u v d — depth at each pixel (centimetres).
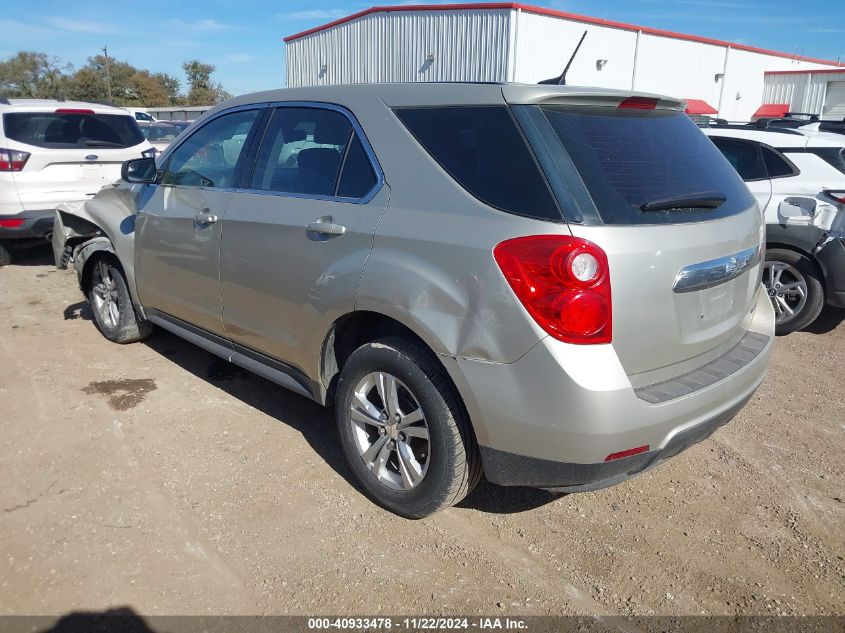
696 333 279
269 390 445
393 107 308
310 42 3181
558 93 272
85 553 283
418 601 264
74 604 256
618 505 330
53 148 739
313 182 332
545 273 241
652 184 273
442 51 2588
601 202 253
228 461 356
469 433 280
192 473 344
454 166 279
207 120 419
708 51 3291
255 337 366
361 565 282
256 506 319
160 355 502
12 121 721
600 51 2770
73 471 342
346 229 303
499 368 254
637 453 255
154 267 439
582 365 241
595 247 242
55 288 686
